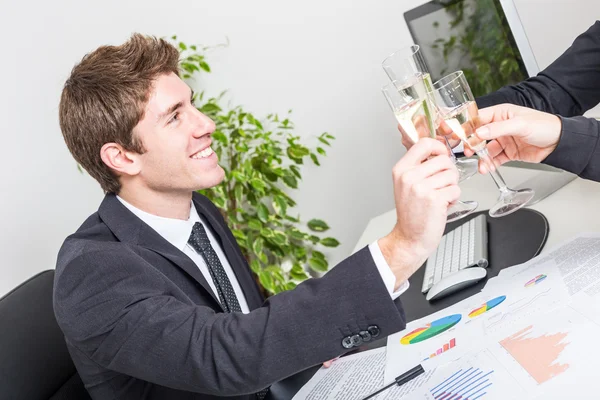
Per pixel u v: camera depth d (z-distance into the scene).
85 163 1.22
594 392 0.71
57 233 2.54
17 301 1.16
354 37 2.59
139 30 2.66
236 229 2.54
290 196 2.78
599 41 1.40
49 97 2.53
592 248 1.03
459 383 0.85
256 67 2.68
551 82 1.45
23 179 2.48
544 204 1.36
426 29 1.75
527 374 0.80
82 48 2.59
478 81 1.67
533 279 1.03
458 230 1.41
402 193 0.77
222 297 1.27
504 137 1.19
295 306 0.85
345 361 1.13
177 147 1.17
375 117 2.65
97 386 1.10
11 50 2.48
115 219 1.19
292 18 2.61
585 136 1.06
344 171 2.74
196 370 0.88
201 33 2.67
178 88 1.18
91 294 0.97
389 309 0.83
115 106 1.13
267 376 0.86
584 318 0.85
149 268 1.02
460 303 1.11
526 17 2.45
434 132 1.10
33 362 1.09
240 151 2.43
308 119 2.71
